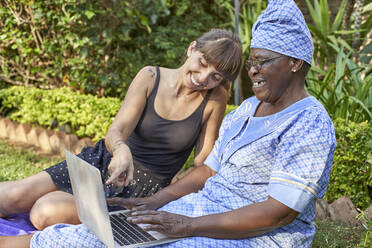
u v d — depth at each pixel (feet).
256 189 6.38
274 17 6.09
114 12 19.13
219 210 6.48
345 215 10.80
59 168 8.45
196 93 8.50
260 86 6.30
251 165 6.38
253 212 5.86
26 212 8.48
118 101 17.89
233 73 8.11
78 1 18.22
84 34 19.34
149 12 19.94
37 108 19.31
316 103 6.18
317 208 11.00
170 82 8.51
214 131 8.77
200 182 7.69
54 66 20.66
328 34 17.87
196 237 6.13
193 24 23.09
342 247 9.39
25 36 20.57
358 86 14.12
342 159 11.40
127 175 7.32
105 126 16.76
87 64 20.01
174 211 6.59
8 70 22.27
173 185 7.68
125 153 7.29
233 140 6.79
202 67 8.02
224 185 6.65
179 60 22.25
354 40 17.70
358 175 11.43
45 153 18.06
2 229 7.86
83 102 17.93
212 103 8.59
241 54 8.09
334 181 11.67
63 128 18.39
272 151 6.22
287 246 6.20
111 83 20.93
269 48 6.07
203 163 8.29
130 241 6.13
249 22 19.69
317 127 5.90
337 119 11.87
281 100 6.38
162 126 8.45
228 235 6.04
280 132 6.08
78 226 6.43
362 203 11.56
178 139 8.50
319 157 5.81
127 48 22.81
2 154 17.12
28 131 19.65
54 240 6.18
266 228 5.91
